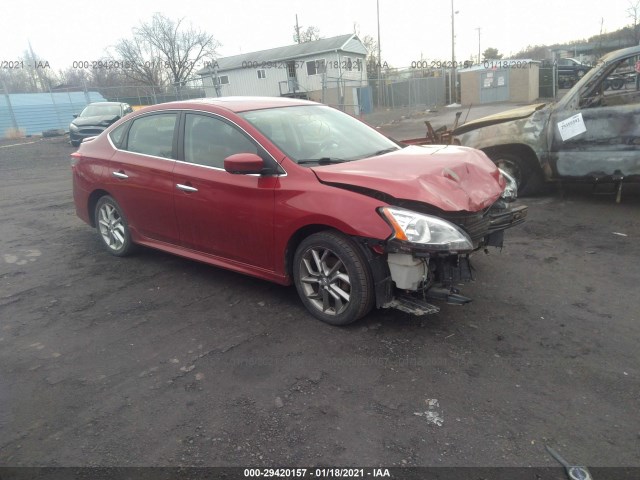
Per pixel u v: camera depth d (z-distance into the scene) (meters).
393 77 32.47
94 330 3.97
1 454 2.65
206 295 4.52
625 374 3.10
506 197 4.47
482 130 7.20
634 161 6.11
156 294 4.60
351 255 3.57
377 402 2.93
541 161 6.85
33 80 39.34
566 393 2.94
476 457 2.50
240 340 3.70
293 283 4.13
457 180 3.69
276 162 3.95
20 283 5.03
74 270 5.33
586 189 7.49
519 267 4.82
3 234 6.89
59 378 3.32
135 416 2.91
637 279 4.43
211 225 4.38
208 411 2.92
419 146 4.76
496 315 3.89
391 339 3.60
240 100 4.79
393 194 3.41
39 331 3.99
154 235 5.06
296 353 3.48
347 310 3.69
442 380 3.11
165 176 4.68
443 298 3.49
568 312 3.90
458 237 3.32
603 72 6.21
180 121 4.70
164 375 3.30
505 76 33.12
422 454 2.53
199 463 2.53
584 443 2.56
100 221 5.69
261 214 3.97
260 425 2.78
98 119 18.94
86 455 2.62
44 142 23.41
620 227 5.80
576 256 5.03
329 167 3.84
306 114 4.71
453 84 35.06
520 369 3.19
